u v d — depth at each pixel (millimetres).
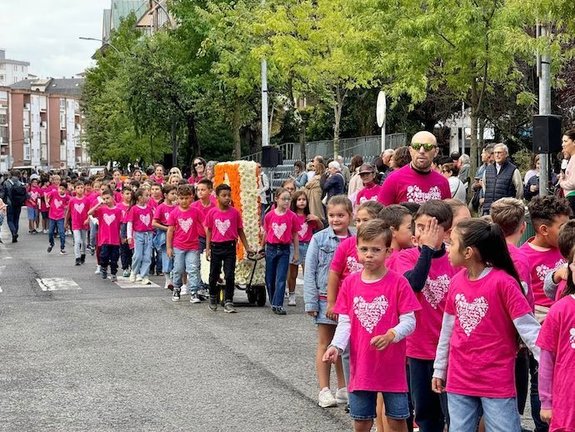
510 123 33219
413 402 6816
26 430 7758
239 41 38094
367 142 42469
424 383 6715
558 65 17062
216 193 14070
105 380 9570
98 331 12500
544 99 16797
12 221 31609
